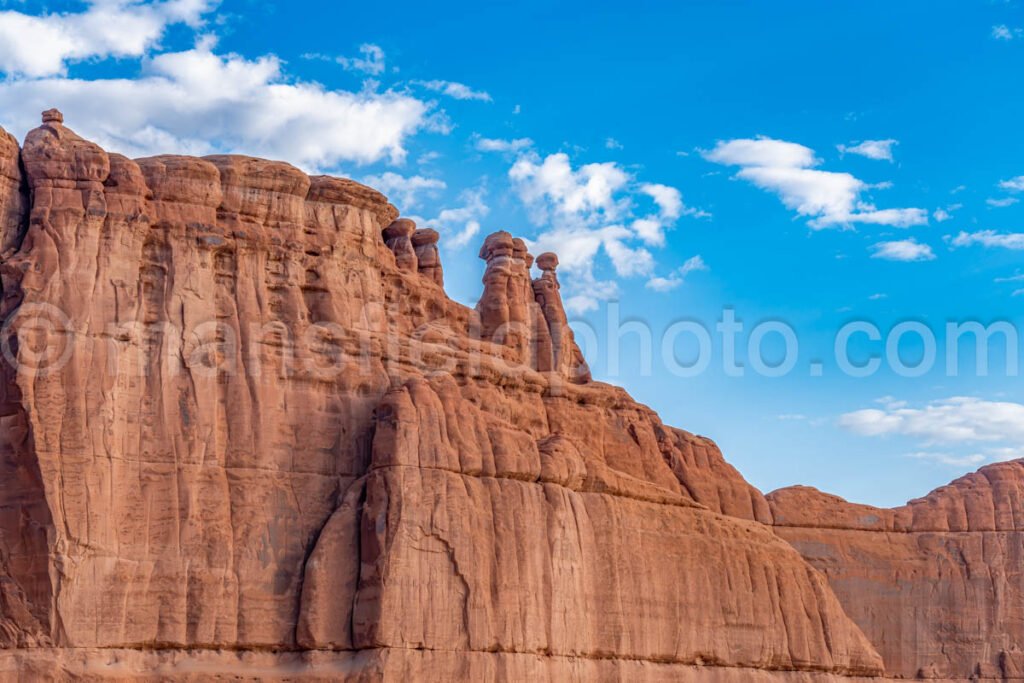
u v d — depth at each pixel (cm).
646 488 7419
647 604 7200
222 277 6406
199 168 6412
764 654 7644
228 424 6312
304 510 6391
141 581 6025
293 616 6262
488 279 7750
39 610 5844
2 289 6100
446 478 6450
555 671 6694
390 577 6234
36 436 5897
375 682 6122
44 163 6191
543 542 6750
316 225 6688
